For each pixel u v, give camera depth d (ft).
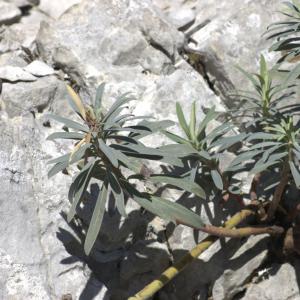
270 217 13.64
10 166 13.10
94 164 11.59
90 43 15.64
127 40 15.62
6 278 12.09
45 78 14.85
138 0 16.17
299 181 11.65
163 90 14.82
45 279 12.45
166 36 15.80
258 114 14.52
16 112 14.21
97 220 11.25
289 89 15.06
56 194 13.39
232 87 15.58
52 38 15.79
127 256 13.51
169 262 13.70
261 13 16.15
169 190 13.82
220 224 13.74
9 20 17.26
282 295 13.55
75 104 11.82
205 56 16.03
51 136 11.57
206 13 17.08
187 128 13.09
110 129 11.35
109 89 15.06
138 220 13.66
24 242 12.61
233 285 13.66
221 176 13.30
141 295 12.06
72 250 13.26
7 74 14.61
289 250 13.58
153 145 14.15
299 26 13.21
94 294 12.64
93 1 16.11
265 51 15.84
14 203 12.83
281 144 11.98
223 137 13.48
